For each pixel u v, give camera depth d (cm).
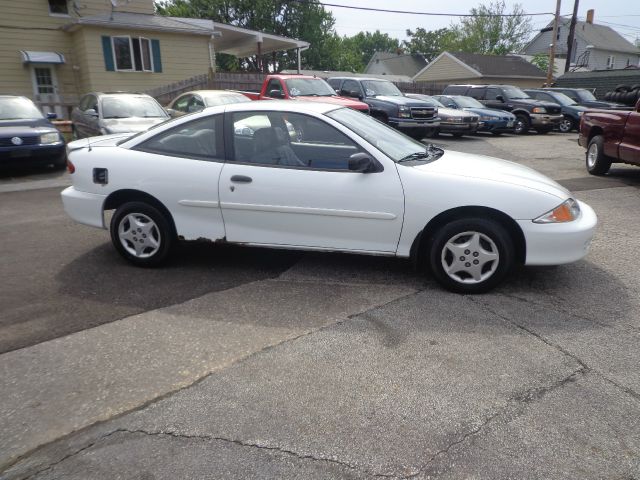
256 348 322
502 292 407
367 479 216
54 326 350
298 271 454
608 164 923
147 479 216
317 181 408
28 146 945
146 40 1928
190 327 350
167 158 443
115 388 279
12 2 1756
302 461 226
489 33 5506
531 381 286
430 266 405
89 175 460
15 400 269
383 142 434
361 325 352
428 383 284
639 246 525
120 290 413
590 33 4953
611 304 385
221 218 437
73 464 225
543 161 1151
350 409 262
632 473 219
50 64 1869
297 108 429
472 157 466
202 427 248
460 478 216
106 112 1054
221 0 4347
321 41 5056
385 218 400
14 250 517
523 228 380
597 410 260
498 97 1953
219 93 1265
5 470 221
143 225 455
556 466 223
